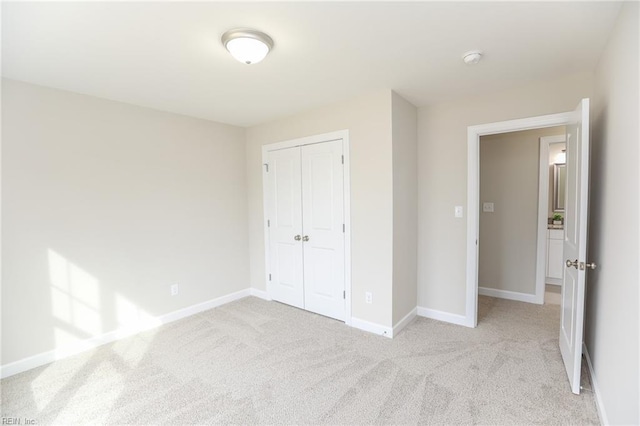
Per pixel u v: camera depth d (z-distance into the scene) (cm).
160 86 252
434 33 179
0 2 142
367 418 180
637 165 132
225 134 375
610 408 161
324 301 332
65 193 255
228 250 382
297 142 340
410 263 314
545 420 175
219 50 194
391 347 262
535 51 203
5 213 228
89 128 268
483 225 398
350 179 300
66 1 143
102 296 278
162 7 150
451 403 190
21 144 234
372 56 207
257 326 310
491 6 154
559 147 461
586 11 159
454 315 311
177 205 330
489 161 389
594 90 227
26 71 219
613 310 163
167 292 323
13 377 227
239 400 198
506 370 224
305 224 342
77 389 212
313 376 222
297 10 155
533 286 367
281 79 243
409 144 306
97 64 210
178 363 243
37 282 242
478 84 259
